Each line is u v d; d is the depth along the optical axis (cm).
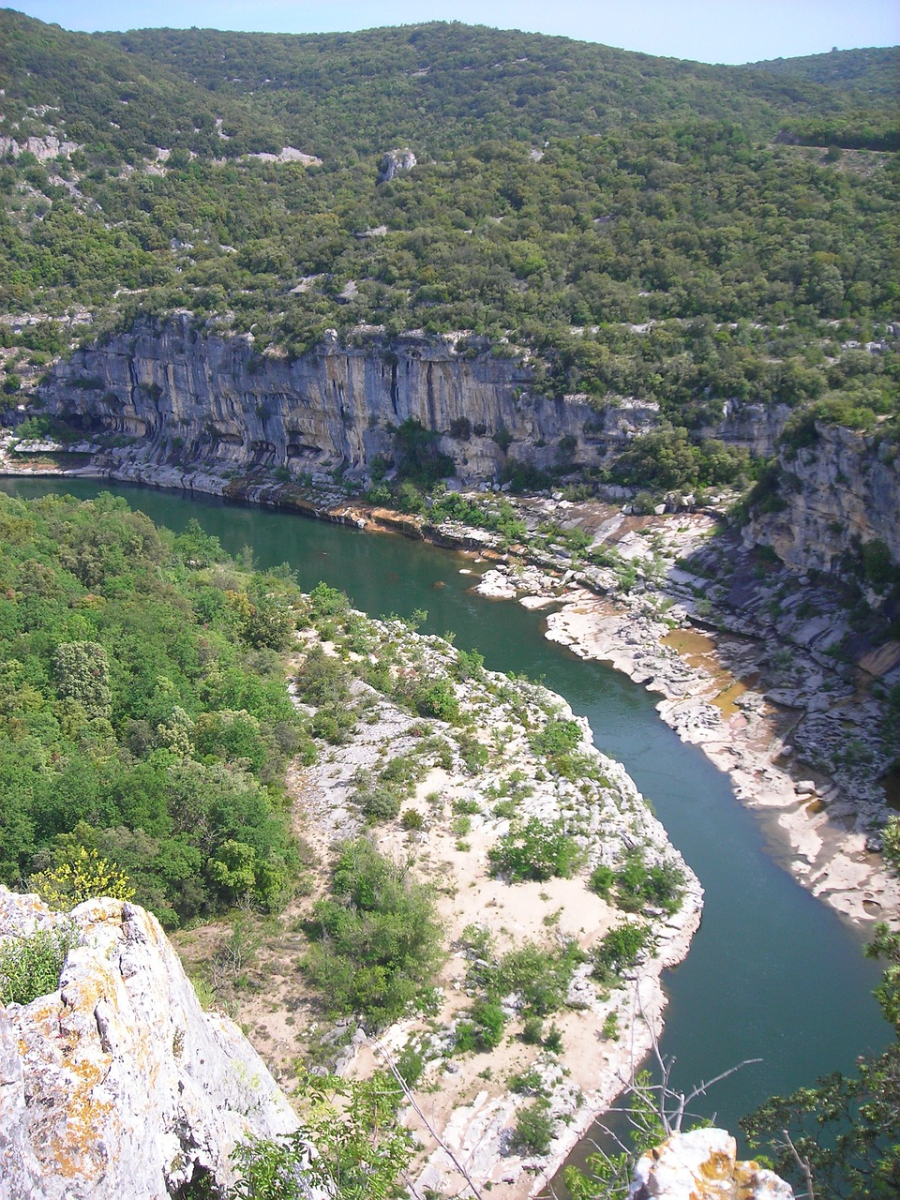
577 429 11188
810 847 5450
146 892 4169
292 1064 3681
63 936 1889
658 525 10069
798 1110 2641
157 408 15362
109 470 15462
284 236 16512
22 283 16925
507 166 16138
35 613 6438
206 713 5753
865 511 7425
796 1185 2389
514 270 13050
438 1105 3666
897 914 4856
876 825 5522
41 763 4841
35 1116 1475
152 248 18238
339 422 13162
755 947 4681
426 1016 4044
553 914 4644
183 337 14400
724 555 9094
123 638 6328
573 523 10669
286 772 5672
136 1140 1563
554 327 11612
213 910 4450
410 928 4228
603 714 7156
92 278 17325
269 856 4600
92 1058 1576
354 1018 3950
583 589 9575
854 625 7431
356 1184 1883
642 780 6222
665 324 11456
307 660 7150
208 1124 1794
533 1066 3859
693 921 4797
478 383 11762
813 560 8162
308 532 12144
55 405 16200
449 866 4909
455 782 5588
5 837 4234
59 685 5719
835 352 10669
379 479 12781
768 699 7112
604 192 14812
